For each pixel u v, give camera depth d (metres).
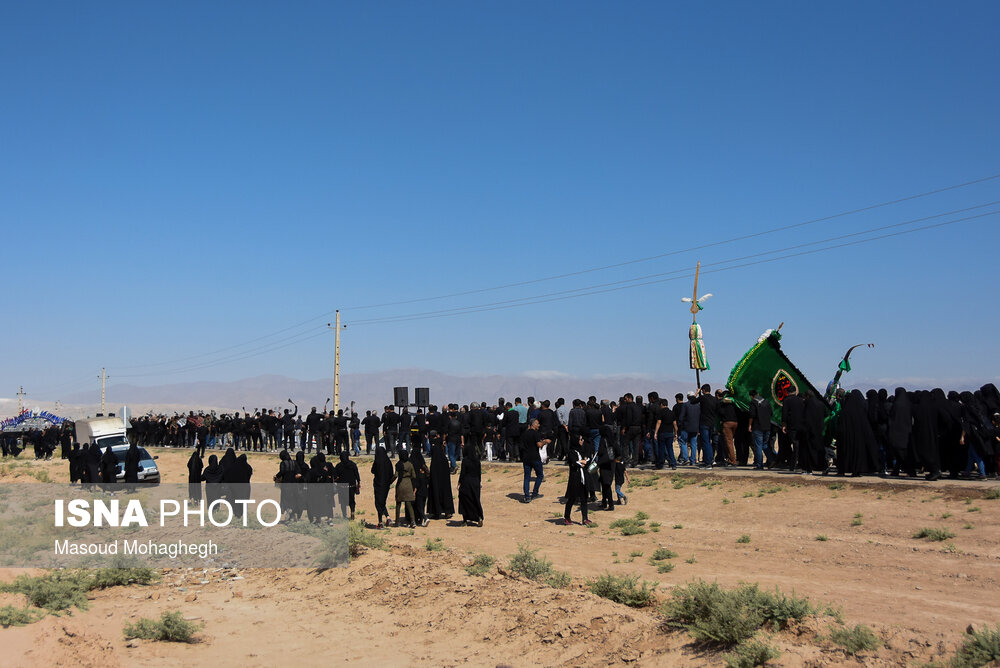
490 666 8.59
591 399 22.30
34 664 8.49
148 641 10.12
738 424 21.58
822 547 13.39
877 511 14.99
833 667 6.80
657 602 9.89
